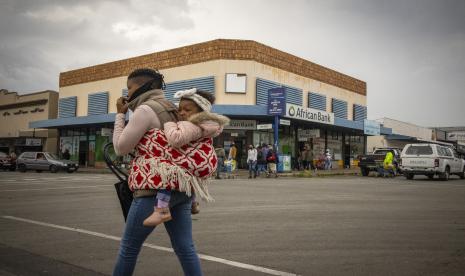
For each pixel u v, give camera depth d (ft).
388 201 35.68
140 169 9.05
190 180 9.02
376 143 155.43
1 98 150.51
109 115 103.60
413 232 21.48
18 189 46.78
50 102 132.46
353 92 128.77
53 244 18.74
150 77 9.89
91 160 121.29
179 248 9.55
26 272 14.39
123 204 9.76
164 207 8.86
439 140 190.49
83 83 121.60
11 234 20.99
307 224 23.77
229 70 92.68
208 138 9.52
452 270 14.71
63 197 38.37
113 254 16.94
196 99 9.54
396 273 14.33
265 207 31.14
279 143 104.06
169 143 8.93
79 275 14.07
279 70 100.53
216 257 16.39
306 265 15.28
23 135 140.05
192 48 97.35
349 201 35.37
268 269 14.75
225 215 27.14
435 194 42.73
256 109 88.12
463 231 21.80
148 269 14.71
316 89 112.88
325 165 109.60
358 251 17.42
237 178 74.59
